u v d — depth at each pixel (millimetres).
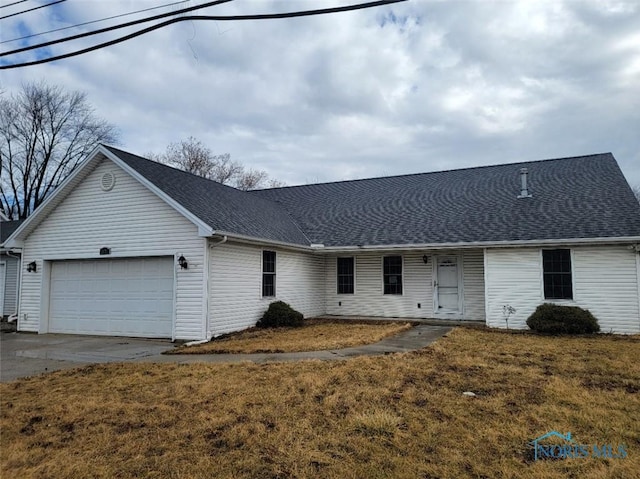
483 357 8266
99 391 6195
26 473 3732
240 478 3625
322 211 18297
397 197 18078
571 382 6371
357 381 6469
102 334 12500
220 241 11320
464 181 17953
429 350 8992
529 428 4645
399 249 14359
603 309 11828
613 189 13906
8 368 7996
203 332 10852
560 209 13602
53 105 31688
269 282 13828
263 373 7027
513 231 13102
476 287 14727
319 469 3781
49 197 12945
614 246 11820
